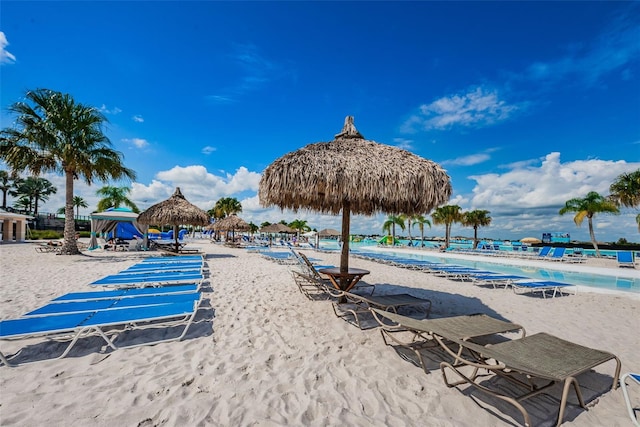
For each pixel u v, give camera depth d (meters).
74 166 12.66
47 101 12.05
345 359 3.31
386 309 4.78
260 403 2.48
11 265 9.84
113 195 28.75
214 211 47.56
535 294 7.50
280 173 4.55
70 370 2.92
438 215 35.75
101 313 3.69
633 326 4.95
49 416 2.22
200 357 3.28
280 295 6.15
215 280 7.84
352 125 5.67
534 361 2.61
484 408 2.49
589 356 2.74
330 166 4.44
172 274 7.37
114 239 20.47
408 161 4.75
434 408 2.48
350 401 2.55
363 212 6.38
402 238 46.28
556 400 2.62
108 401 2.44
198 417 2.28
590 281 11.06
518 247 28.05
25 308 4.96
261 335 3.96
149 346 3.54
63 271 8.84
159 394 2.55
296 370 3.05
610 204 22.50
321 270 5.66
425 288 7.84
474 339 4.01
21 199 48.91
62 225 41.38
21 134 11.78
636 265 16.64
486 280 8.55
